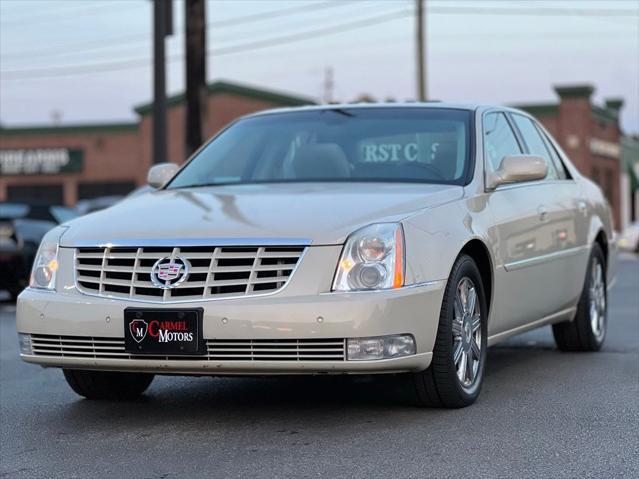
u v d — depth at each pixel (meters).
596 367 7.46
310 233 5.31
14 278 14.12
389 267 5.28
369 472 4.61
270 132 7.28
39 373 7.59
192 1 19.38
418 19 32.38
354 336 5.12
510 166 6.57
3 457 5.07
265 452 5.01
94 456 5.04
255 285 5.27
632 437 5.24
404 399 6.25
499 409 5.92
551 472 4.61
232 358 5.23
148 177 7.33
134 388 6.45
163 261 5.41
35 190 48.91
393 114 7.14
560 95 43.44
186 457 4.96
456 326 5.83
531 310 6.99
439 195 6.05
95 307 5.44
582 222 7.92
